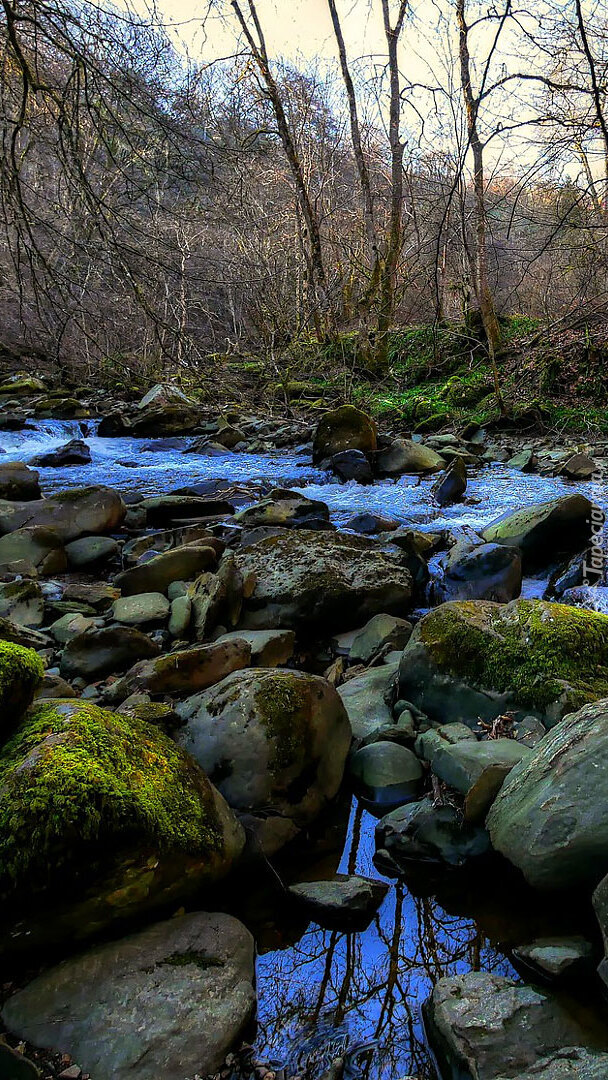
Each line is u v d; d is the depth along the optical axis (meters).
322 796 2.60
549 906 2.13
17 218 6.33
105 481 7.54
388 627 3.80
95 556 5.01
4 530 5.34
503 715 2.82
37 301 7.58
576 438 8.86
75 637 3.56
